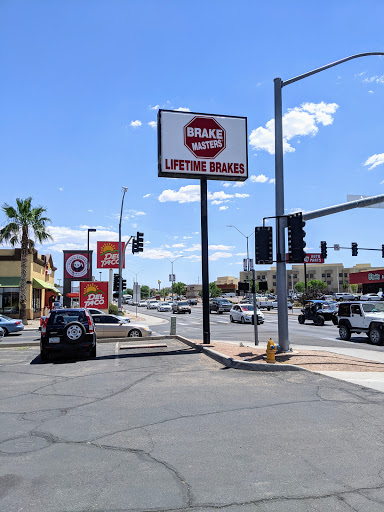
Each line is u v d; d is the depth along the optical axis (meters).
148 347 15.95
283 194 13.95
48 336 12.94
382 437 5.50
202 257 16.22
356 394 7.83
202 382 9.23
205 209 16.67
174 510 3.70
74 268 41.28
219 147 16.89
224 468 4.57
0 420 6.55
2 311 37.75
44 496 3.97
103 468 4.61
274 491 4.02
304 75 13.59
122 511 3.69
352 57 13.19
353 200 14.00
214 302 53.84
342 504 3.77
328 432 5.72
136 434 5.77
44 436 5.74
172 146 16.36
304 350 14.34
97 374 10.48
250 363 10.75
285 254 13.57
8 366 12.00
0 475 4.46
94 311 21.55
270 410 6.86
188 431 5.86
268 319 39.50
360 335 22.73
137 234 34.06
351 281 67.25
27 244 35.16
